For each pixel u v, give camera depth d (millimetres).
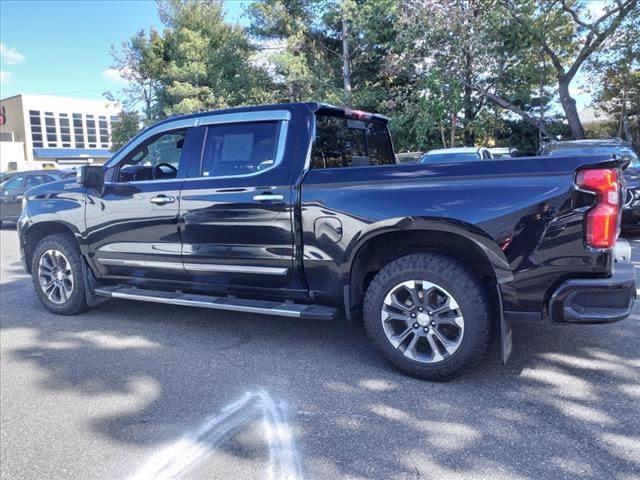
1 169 57938
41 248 5477
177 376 3887
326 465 2701
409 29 16531
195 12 26734
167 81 26156
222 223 4242
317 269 3934
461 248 3672
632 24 16969
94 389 3719
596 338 4367
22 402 3561
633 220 8797
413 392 3500
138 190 4723
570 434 2916
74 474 2719
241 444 2926
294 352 4297
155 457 2836
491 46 16484
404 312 3654
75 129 64750
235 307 4273
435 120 17844
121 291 5039
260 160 4207
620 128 22547
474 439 2898
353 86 22328
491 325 3523
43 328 5137
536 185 3207
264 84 24438
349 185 3748
